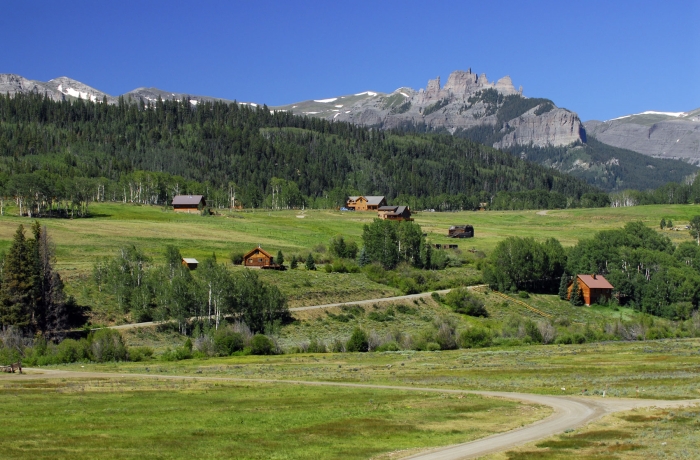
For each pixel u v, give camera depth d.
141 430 51.47
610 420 55.25
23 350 106.38
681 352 107.56
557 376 83.31
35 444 46.66
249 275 138.38
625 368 89.44
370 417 57.06
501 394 69.44
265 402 63.97
